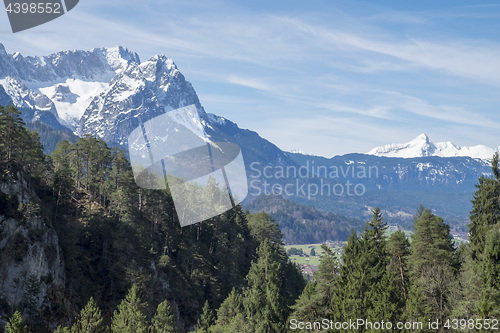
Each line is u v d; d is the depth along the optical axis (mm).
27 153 106000
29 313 83188
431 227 66938
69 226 107812
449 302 54469
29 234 93000
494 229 64125
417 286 55844
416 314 51656
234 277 122875
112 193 113375
